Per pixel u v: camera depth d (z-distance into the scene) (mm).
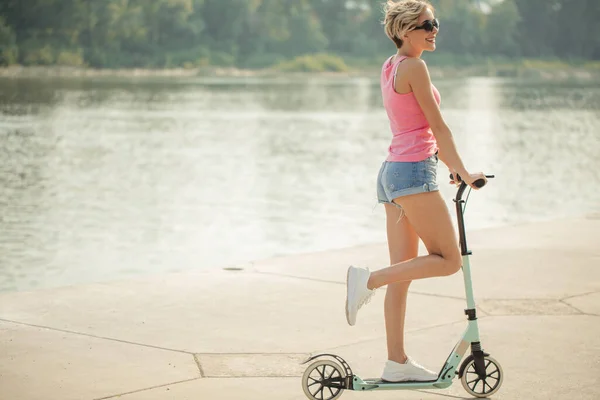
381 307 6281
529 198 15398
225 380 4852
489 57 187250
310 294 6598
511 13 187500
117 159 22672
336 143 28312
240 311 6145
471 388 4578
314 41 172125
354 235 11781
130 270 9680
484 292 6652
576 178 18562
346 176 19062
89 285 6828
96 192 16344
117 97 66000
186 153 24469
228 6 165500
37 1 148000
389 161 4426
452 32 185500
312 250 10719
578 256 7832
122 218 13297
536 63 188375
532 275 7160
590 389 4688
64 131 32562
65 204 14781
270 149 25906
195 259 10273
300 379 4883
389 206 4551
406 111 4336
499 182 17781
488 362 4633
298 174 19406
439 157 4480
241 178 18672
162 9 157375
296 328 5781
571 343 5449
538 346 5387
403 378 4453
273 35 169500
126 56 153625
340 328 5789
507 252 7988
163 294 6574
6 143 27250
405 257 4543
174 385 4766
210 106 54375
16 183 17641
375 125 37781
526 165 21328
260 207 14438
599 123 38750
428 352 5305
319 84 110625
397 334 4504
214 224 12766
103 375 4891
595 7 192375
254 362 5141
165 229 12320
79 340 5484
